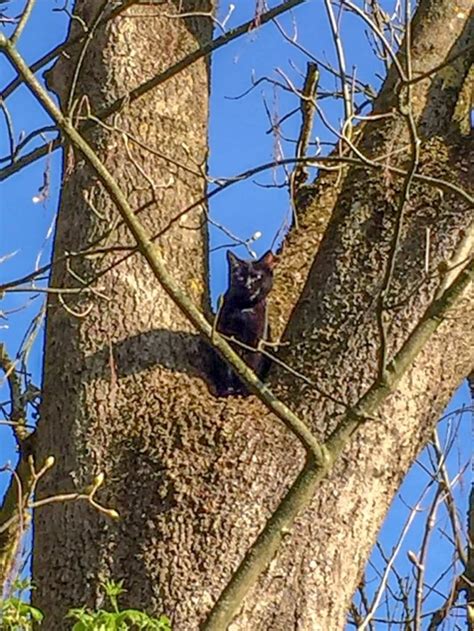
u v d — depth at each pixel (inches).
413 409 136.7
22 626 111.0
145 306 150.0
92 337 147.2
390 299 140.6
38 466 142.0
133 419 140.6
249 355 182.4
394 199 148.2
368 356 138.6
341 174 182.5
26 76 105.7
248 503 132.2
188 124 166.9
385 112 156.8
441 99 157.2
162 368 145.9
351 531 131.4
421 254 142.9
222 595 99.7
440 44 162.2
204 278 159.9
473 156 150.3
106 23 160.9
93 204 155.3
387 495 134.9
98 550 131.7
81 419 141.6
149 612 126.6
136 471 135.8
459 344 140.3
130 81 165.2
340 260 147.1
